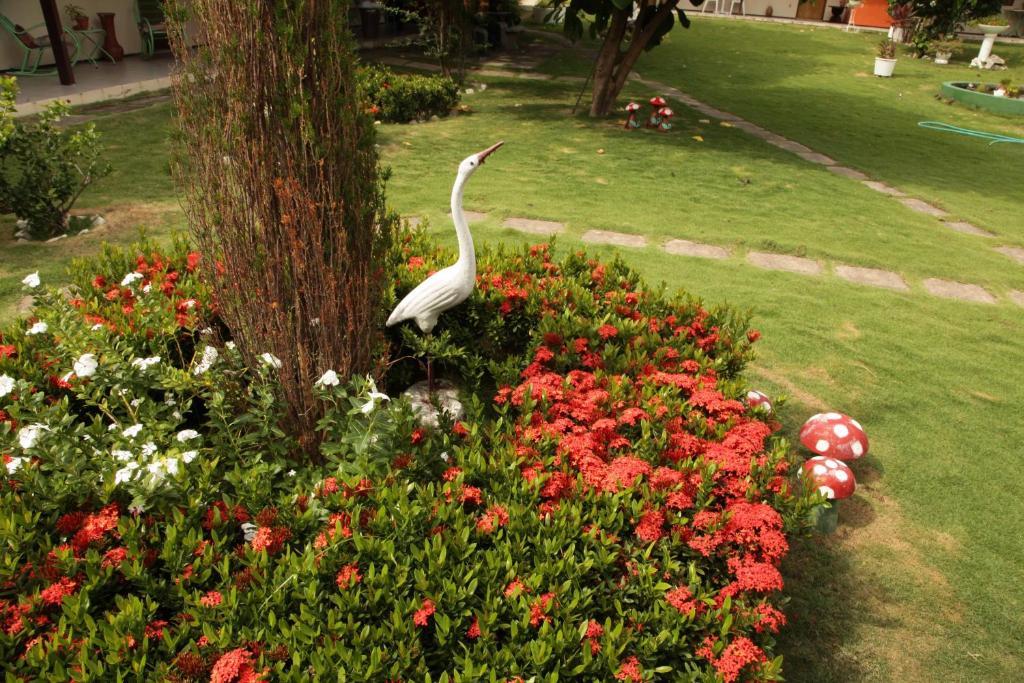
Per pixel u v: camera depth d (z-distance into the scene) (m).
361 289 3.22
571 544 2.60
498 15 18.88
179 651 2.23
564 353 3.96
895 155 11.72
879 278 6.96
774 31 25.73
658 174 9.73
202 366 3.14
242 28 2.77
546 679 2.11
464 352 4.18
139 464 2.67
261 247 2.99
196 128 3.02
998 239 8.23
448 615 2.33
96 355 3.23
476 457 3.01
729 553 2.72
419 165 9.51
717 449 3.15
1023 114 15.23
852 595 3.41
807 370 5.25
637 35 12.25
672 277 6.54
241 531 2.78
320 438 3.30
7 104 6.23
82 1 13.32
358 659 2.08
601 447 3.13
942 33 21.47
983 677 3.04
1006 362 5.52
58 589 2.28
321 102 2.89
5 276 5.71
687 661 2.43
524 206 8.15
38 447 2.75
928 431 4.64
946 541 3.76
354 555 2.52
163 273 4.40
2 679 2.12
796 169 10.41
